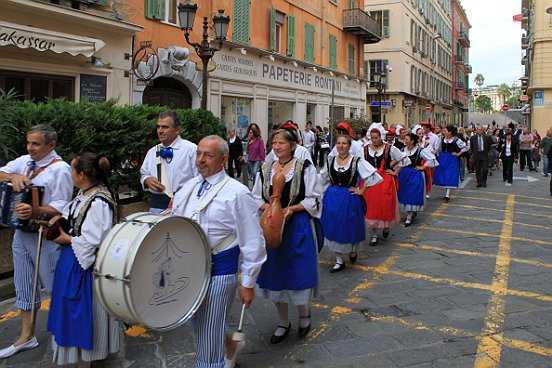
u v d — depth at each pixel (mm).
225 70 17406
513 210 11508
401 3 38469
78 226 3555
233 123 18344
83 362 3719
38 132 4137
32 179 4164
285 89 21578
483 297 5633
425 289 5941
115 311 3037
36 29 10195
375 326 4852
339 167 6594
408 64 40781
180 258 3158
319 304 5480
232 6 17562
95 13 12203
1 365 4078
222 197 3324
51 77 11375
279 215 4121
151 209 5328
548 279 6293
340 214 6535
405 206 9703
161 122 5113
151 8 13859
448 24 62219
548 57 32156
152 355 4262
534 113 33062
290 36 21469
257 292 4516
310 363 4121
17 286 4312
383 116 39781
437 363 4082
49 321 3725
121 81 13023
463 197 13672
